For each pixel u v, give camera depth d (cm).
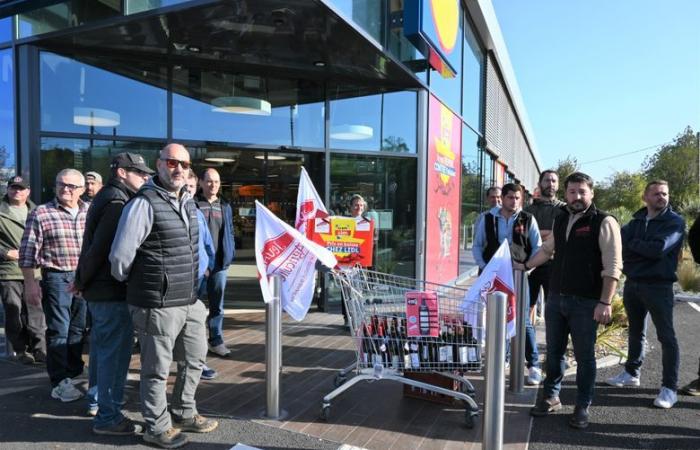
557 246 421
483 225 542
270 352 400
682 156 3350
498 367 328
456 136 1085
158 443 351
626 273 480
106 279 362
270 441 364
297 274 412
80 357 451
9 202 525
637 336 493
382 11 709
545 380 431
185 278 355
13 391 452
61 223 443
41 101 673
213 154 800
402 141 862
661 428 401
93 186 557
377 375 401
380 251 848
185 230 356
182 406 377
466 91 1220
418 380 445
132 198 340
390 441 368
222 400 438
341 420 403
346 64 736
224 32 624
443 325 400
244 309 808
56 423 387
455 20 910
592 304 398
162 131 748
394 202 860
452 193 1065
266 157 817
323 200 816
